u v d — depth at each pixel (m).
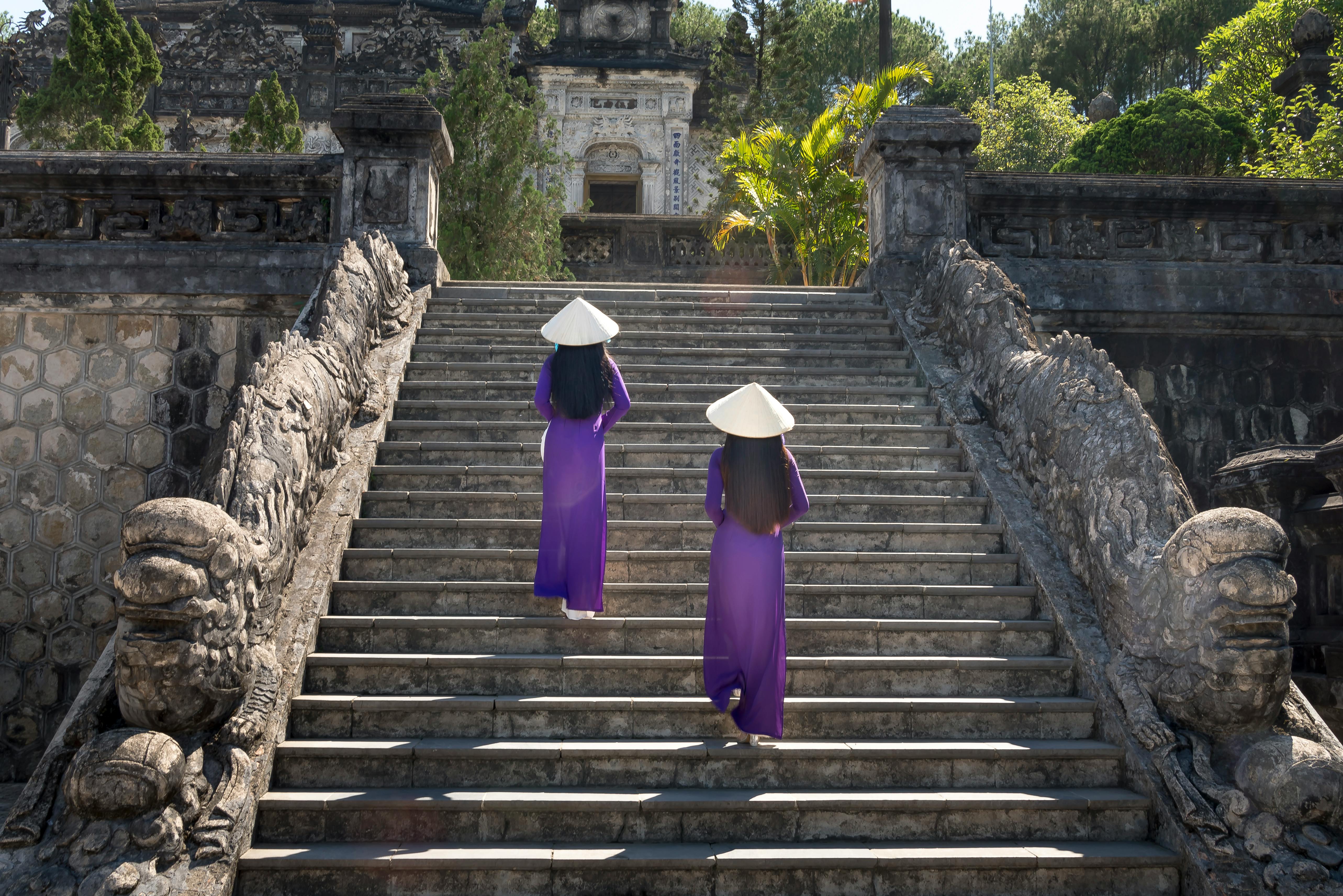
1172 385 8.48
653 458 6.45
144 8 34.62
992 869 3.80
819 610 5.25
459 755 4.16
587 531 4.74
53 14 33.88
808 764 4.26
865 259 12.88
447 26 35.28
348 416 6.16
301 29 35.19
